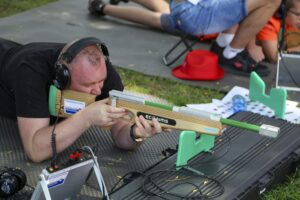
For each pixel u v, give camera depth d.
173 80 6.42
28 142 4.12
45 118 4.11
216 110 5.59
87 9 8.84
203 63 6.41
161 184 3.88
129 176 4.10
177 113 3.69
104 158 4.61
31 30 7.85
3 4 8.92
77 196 4.03
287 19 6.54
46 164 4.42
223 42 6.70
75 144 4.78
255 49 6.80
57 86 3.95
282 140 4.60
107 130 5.04
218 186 3.89
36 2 9.11
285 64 6.16
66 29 7.97
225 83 6.41
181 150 4.02
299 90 6.19
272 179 4.12
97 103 3.88
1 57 4.57
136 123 3.78
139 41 7.64
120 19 8.43
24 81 4.08
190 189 3.83
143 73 6.57
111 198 3.70
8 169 3.87
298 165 4.61
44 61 4.14
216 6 6.37
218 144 4.46
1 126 4.96
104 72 3.96
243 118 4.97
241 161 4.24
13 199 3.90
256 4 6.33
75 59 3.85
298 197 4.30
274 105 5.41
